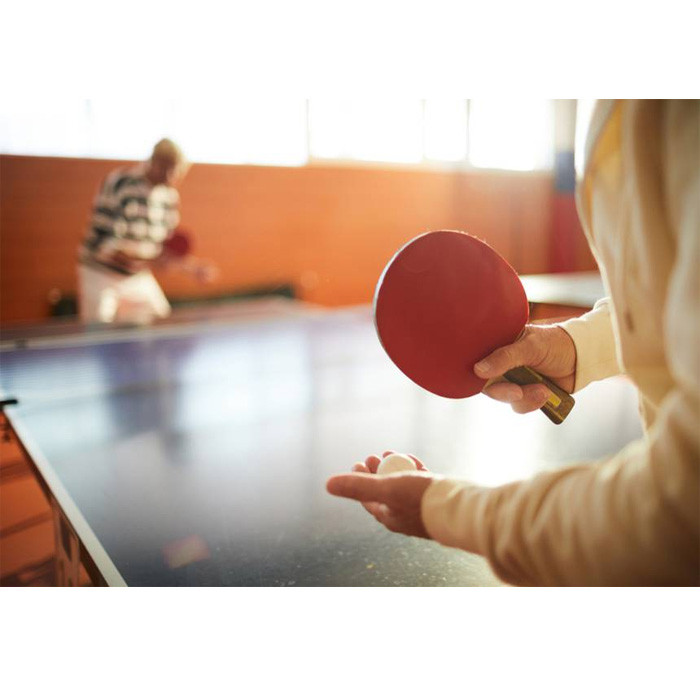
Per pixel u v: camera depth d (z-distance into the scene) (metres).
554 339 0.82
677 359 0.43
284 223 5.08
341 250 5.38
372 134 5.45
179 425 1.35
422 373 0.75
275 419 1.40
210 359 2.02
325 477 1.06
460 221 5.95
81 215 4.32
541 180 6.29
